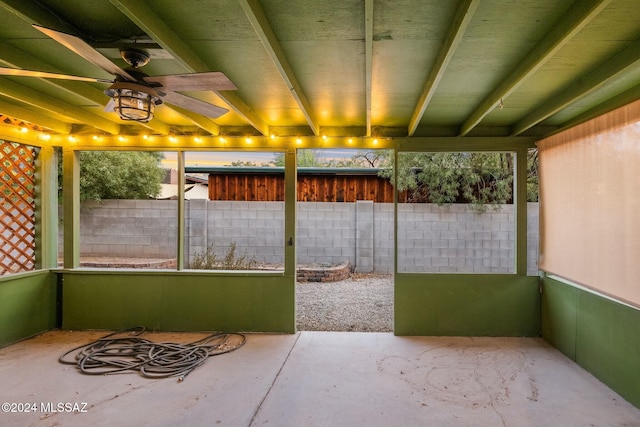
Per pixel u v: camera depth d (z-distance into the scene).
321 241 7.50
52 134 4.11
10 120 3.69
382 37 1.99
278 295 3.98
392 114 3.47
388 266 7.45
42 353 3.40
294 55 2.22
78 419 2.34
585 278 2.99
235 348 3.53
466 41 2.01
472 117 3.33
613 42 1.99
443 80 2.58
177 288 4.04
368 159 11.06
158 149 4.09
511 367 3.11
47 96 2.96
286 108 3.33
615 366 2.68
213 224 7.39
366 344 3.66
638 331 2.46
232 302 4.01
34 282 3.90
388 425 2.28
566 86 2.65
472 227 6.80
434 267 6.88
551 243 3.55
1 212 3.76
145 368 3.05
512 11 1.71
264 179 7.88
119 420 2.33
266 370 3.06
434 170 6.52
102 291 4.08
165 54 2.04
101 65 1.82
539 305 3.84
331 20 1.82
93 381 2.85
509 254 6.73
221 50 2.16
